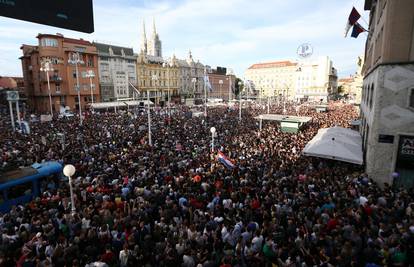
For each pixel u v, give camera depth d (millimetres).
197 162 16469
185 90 99500
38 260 7008
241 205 10414
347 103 87125
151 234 8727
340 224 8617
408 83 13352
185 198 11070
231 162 15477
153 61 88188
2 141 22828
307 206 10016
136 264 7297
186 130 29078
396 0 13133
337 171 15500
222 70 121938
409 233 7902
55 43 58000
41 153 18391
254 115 47844
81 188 12164
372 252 7105
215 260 7164
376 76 15070
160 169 14867
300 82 122125
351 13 18141
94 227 8758
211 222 8695
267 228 8461
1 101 78188
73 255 7332
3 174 12664
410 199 11016
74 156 17797
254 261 7066
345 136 19125
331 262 6852
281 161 16953
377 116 14359
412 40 13078
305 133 28141
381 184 14625
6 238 8062
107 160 16984
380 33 16344
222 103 82250
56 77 58250
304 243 7840
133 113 50312
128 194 11625
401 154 14016
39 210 9773
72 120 38750
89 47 62969
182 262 7281
